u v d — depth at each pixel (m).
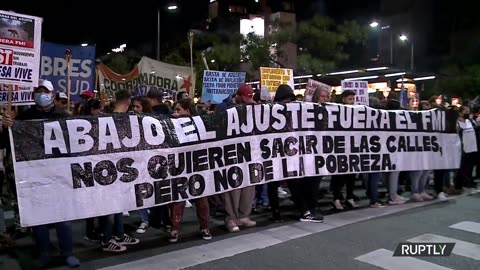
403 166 7.85
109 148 5.14
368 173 7.81
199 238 6.01
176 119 5.72
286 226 6.55
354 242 5.77
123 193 5.22
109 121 5.17
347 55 28.66
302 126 6.75
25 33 5.29
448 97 26.31
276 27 30.34
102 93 10.75
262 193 7.83
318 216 6.79
